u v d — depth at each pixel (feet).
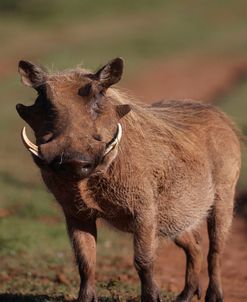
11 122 290.15
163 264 131.75
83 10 603.67
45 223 151.64
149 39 497.87
